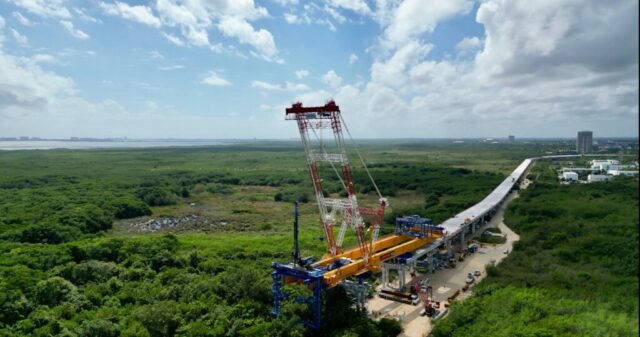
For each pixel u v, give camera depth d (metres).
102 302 78.12
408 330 71.69
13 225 137.50
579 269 79.94
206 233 151.75
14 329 65.38
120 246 107.94
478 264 105.12
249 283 79.56
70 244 108.00
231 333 66.06
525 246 107.19
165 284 87.69
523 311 66.00
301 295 75.50
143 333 63.03
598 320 55.44
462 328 65.00
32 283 78.94
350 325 69.38
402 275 88.25
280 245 118.56
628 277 67.06
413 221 105.44
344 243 119.62
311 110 80.81
